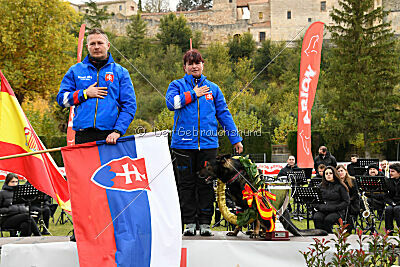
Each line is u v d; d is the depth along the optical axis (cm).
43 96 3344
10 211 756
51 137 2858
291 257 437
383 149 3058
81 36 1007
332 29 3244
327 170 783
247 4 7319
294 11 6612
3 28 2916
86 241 362
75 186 372
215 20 7256
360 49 3130
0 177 1608
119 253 361
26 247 435
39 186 498
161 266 371
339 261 396
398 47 3962
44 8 3097
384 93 3073
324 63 4612
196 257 436
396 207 820
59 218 1034
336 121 3019
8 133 510
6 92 523
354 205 836
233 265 434
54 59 3164
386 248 417
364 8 3169
